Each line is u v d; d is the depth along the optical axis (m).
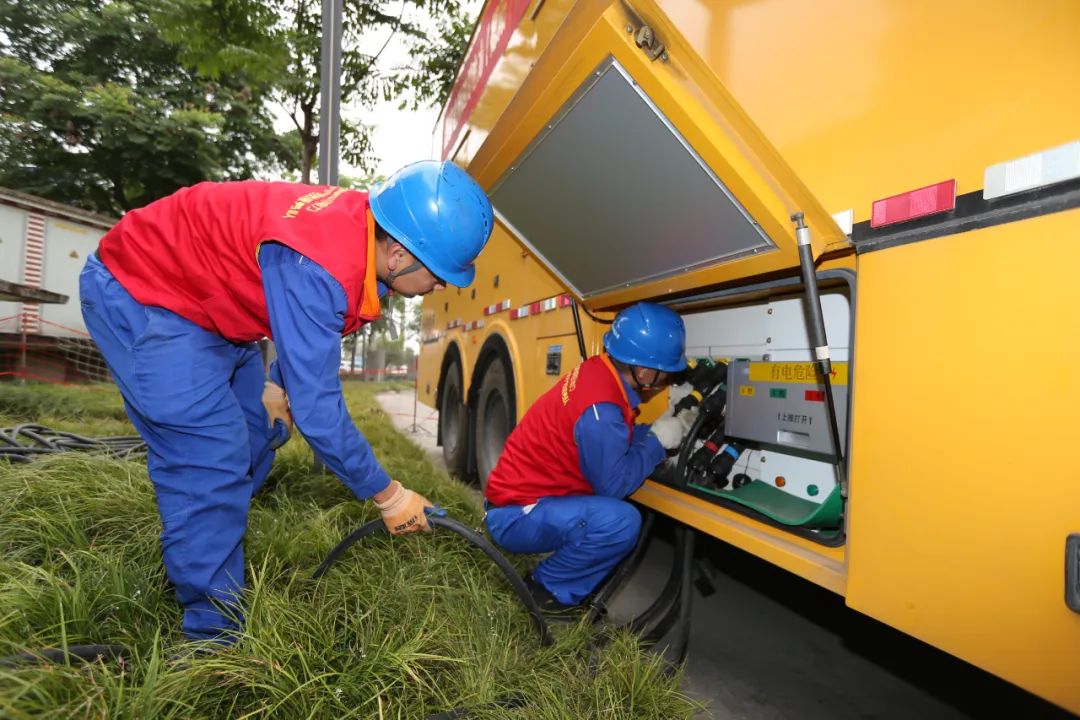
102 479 2.82
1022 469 1.06
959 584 1.16
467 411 5.14
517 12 2.67
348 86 7.48
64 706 1.26
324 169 3.92
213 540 1.79
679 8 1.48
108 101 13.43
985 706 2.13
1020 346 1.07
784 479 2.16
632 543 2.29
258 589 1.78
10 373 12.45
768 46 1.51
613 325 2.47
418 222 1.66
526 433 2.51
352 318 1.71
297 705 1.50
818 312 1.51
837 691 2.21
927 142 1.22
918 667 2.38
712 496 2.19
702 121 1.53
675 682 1.93
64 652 1.46
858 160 1.37
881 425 1.33
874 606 1.34
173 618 1.95
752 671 2.34
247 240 1.61
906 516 1.27
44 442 3.88
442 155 5.33
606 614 2.47
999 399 1.10
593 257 2.56
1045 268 1.03
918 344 1.25
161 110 14.28
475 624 2.05
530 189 2.42
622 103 1.67
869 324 1.37
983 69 1.12
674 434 2.43
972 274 1.15
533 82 1.90
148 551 2.20
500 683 1.79
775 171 1.51
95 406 6.95
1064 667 1.00
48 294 7.44
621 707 1.68
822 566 1.59
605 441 2.23
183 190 1.77
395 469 4.14
